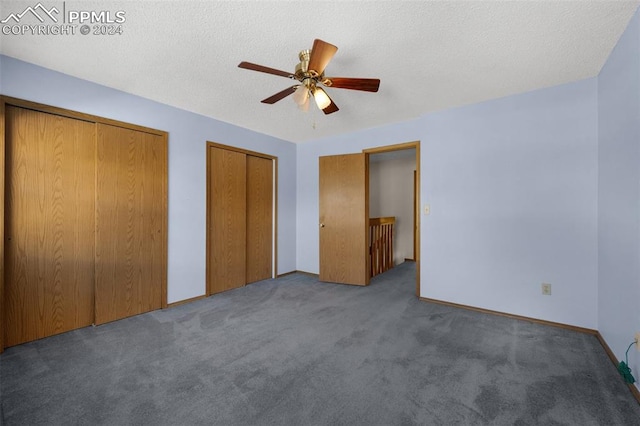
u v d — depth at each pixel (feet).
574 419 4.64
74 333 7.92
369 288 12.64
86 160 8.35
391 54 6.76
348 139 13.53
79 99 8.04
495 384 5.57
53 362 6.38
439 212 10.50
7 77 6.89
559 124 8.30
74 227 8.16
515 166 8.98
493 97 9.27
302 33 5.99
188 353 6.80
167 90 8.88
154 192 9.73
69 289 8.07
